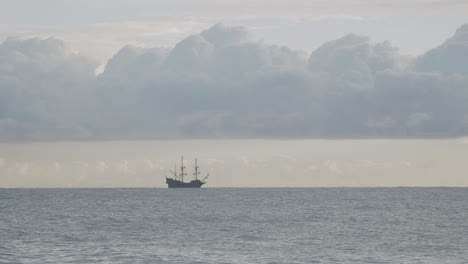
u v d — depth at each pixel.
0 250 85.06
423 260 77.50
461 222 131.62
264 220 139.75
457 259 78.19
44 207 197.75
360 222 133.38
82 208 192.12
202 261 76.19
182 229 116.88
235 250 86.12
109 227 121.06
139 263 74.56
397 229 116.56
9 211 174.12
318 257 79.69
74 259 77.25
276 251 85.12
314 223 131.00
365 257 79.75
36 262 74.75
